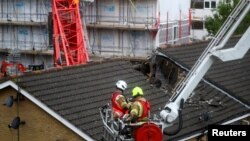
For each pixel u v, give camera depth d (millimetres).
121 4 56000
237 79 29156
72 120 22219
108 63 28406
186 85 17797
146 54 55281
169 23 56875
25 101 23062
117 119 16531
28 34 60500
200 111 25562
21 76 23891
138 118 16391
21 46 60656
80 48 48469
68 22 48844
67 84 24766
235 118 25781
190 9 60281
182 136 23047
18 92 22953
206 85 28188
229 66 30609
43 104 22641
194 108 25781
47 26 56812
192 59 30141
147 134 16297
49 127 22734
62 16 48656
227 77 29047
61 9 48312
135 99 16609
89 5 56375
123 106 16531
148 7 54938
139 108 16312
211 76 28547
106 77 26766
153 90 26922
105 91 25234
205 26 58844
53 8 48531
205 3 63656
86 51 49375
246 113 26453
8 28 61250
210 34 51812
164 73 30234
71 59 47719
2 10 60750
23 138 23266
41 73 24906
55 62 47750
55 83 24484
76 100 23656
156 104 25516
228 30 17781
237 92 27547
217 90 27891
